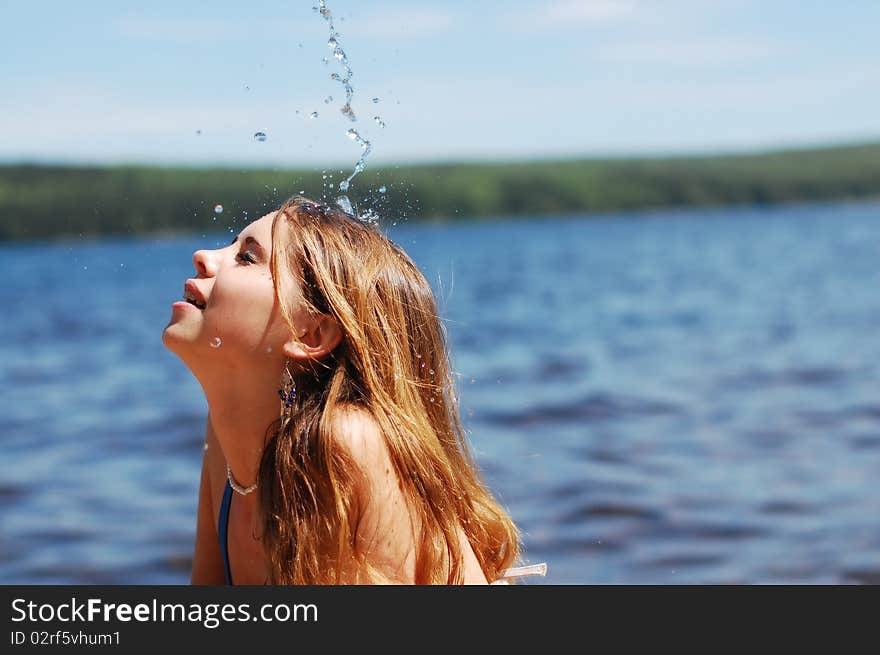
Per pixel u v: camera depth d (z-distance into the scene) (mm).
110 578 4758
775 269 25312
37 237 35844
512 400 9156
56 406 9680
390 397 1980
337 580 1871
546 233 50594
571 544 4965
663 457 6832
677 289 21156
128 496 6262
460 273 26641
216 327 1912
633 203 79750
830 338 13039
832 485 6043
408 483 1944
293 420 1909
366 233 2076
